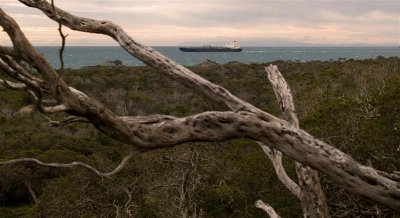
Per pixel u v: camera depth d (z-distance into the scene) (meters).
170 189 11.86
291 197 11.22
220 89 4.01
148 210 13.02
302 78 30.23
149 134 3.48
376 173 3.60
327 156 3.59
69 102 3.11
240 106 3.87
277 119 3.72
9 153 23.64
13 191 22.14
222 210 13.05
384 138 9.77
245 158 13.54
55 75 3.03
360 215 8.93
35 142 25.05
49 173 21.73
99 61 150.38
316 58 190.50
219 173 13.49
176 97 38.59
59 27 2.81
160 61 4.29
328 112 11.62
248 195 12.59
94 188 13.83
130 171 13.84
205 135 3.61
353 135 10.16
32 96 3.25
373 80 18.12
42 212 14.23
